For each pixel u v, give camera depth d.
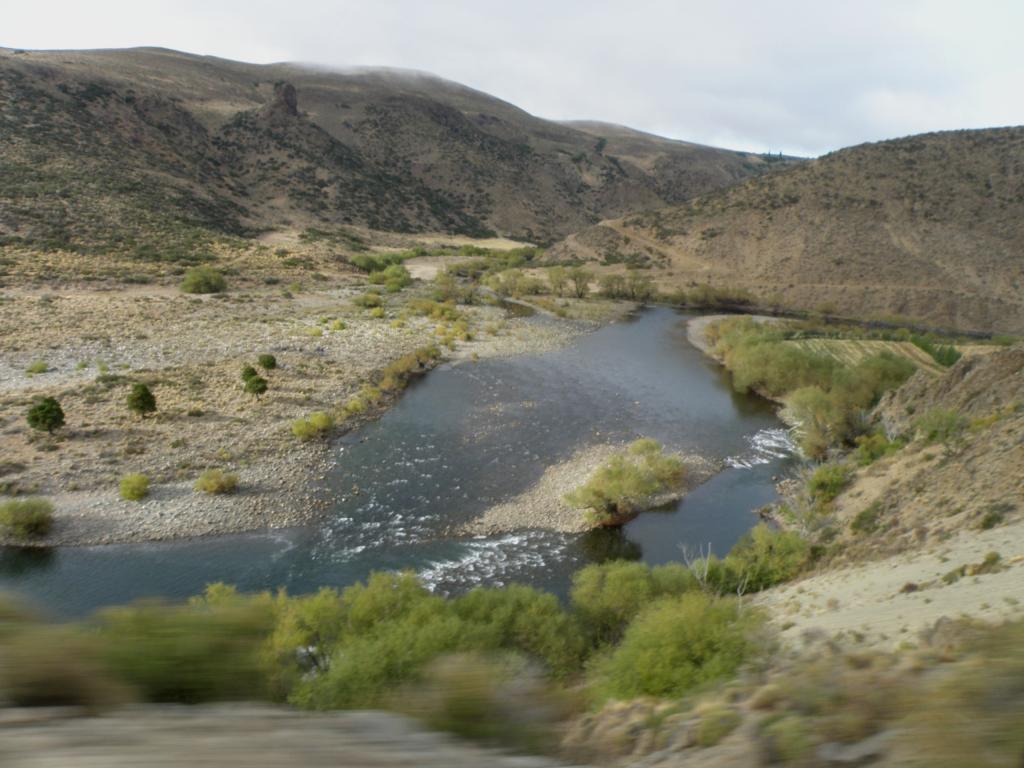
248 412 38.34
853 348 63.75
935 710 2.78
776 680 4.86
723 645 9.10
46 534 25.70
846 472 31.16
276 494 30.02
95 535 25.95
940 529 18.30
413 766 2.40
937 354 59.69
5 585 22.77
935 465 24.48
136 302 63.62
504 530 28.31
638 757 4.19
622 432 40.38
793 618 15.88
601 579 19.75
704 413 45.47
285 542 26.59
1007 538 15.05
